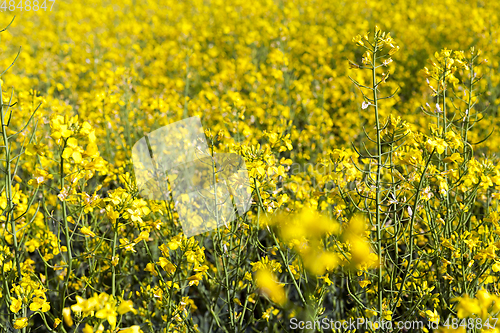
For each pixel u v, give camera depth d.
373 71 2.04
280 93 5.81
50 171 3.34
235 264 2.70
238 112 3.91
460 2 11.68
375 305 2.71
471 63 2.58
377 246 2.08
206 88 6.22
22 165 3.65
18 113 4.11
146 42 9.96
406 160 1.97
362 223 2.12
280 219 2.32
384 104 5.53
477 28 6.57
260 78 5.97
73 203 2.25
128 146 4.20
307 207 2.51
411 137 2.15
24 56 7.37
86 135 1.68
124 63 7.20
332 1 11.91
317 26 9.71
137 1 14.91
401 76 7.13
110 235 3.11
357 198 2.44
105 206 2.02
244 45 8.74
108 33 10.48
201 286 2.97
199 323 3.15
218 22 10.66
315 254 2.18
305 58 7.51
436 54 2.39
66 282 1.90
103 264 3.02
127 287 3.13
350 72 6.11
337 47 8.00
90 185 3.39
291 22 9.35
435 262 2.58
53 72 7.32
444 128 2.37
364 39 2.10
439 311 2.47
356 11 11.30
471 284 2.29
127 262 3.14
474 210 3.36
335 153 2.18
